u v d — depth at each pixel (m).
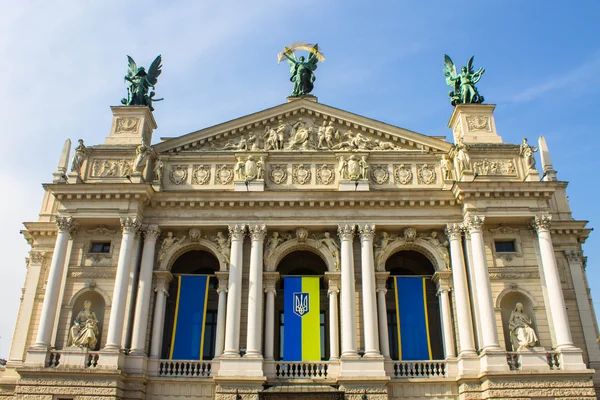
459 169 43.97
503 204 42.16
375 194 42.81
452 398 38.16
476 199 42.25
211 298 45.81
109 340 38.16
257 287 40.84
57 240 41.34
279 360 43.84
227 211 43.34
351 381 37.41
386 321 41.22
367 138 46.94
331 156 45.28
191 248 44.19
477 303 40.00
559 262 46.19
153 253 42.44
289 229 43.66
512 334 39.53
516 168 44.84
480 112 47.66
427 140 46.28
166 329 43.88
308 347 40.25
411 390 38.31
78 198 42.31
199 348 40.62
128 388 37.62
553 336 39.09
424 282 42.69
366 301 40.44
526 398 36.09
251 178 44.00
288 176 44.91
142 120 47.31
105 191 42.16
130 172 44.06
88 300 41.66
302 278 42.38
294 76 51.25
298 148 46.25
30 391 36.41
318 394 36.50
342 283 41.06
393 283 47.16
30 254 47.31
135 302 41.12
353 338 39.16
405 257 48.16
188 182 44.88
